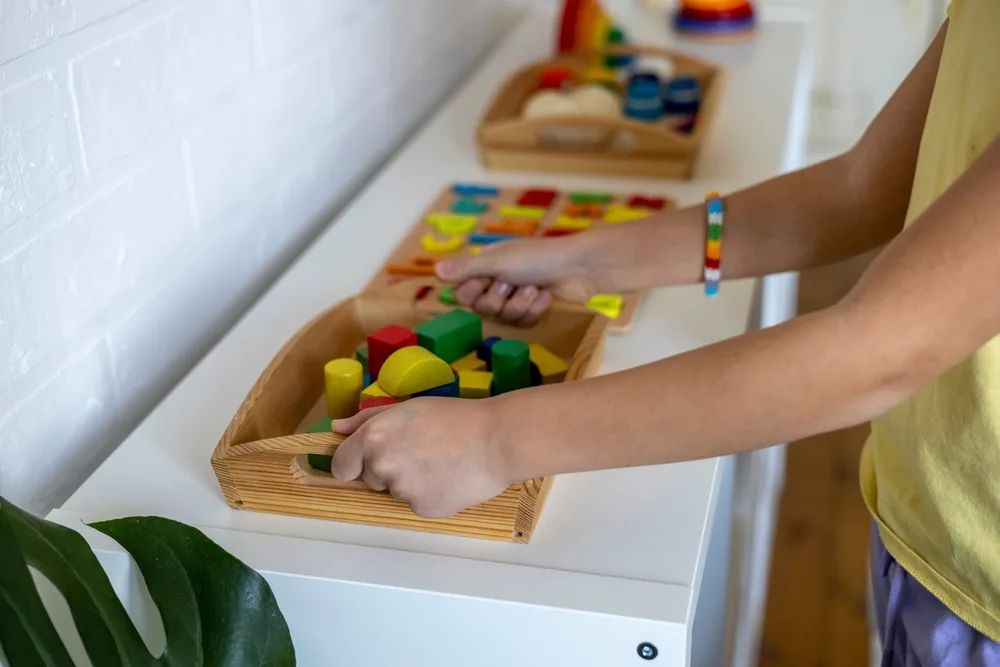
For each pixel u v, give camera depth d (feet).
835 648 4.95
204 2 3.18
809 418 1.87
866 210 2.77
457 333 2.67
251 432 2.45
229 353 3.05
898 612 2.49
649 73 4.66
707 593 2.87
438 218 3.76
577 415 2.01
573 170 4.20
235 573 2.06
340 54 4.22
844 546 5.61
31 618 1.78
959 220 1.71
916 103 2.63
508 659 2.17
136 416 3.10
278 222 3.88
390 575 2.18
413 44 5.08
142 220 3.01
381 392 2.44
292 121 3.88
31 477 2.66
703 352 1.95
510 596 2.10
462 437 2.06
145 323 3.09
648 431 1.96
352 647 2.27
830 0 7.95
